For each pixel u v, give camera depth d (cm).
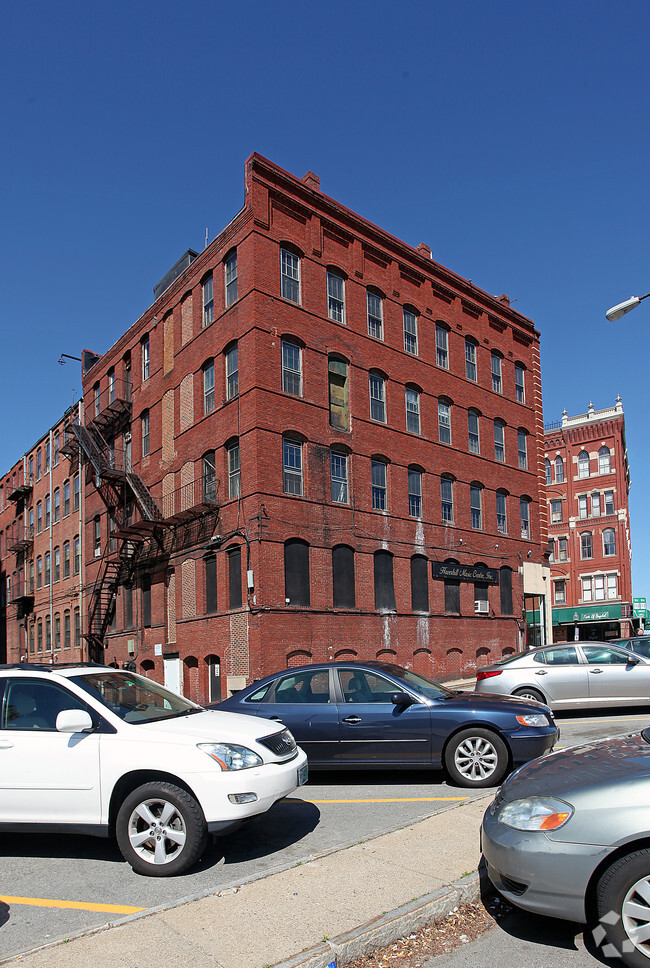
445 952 433
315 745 877
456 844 582
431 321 2866
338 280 2517
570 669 1335
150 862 568
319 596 2217
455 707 857
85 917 486
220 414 2344
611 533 4781
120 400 3003
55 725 616
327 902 473
